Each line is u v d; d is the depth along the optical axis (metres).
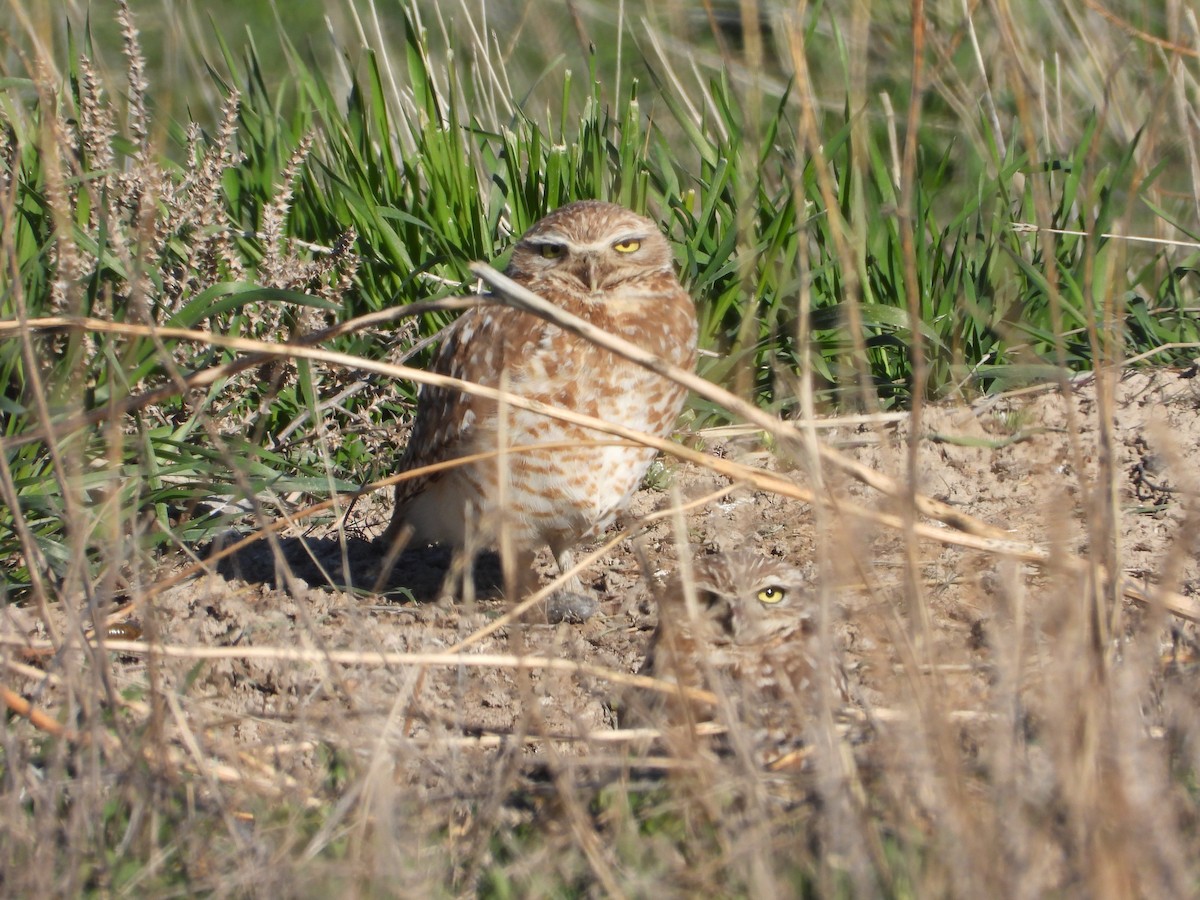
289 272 10.48
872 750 5.98
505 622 7.28
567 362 9.23
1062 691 5.52
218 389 10.01
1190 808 5.52
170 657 7.55
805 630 7.02
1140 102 13.45
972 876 4.80
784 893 5.06
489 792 5.99
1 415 9.46
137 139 10.78
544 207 12.30
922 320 11.52
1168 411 10.97
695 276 11.73
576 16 10.76
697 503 7.02
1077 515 9.40
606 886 5.16
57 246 9.43
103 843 5.72
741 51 14.78
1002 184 12.04
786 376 11.01
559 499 9.34
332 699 7.46
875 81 15.37
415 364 11.79
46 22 8.24
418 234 12.10
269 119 12.56
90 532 7.92
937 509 7.05
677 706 6.60
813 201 11.93
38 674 7.11
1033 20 14.02
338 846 5.82
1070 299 11.77
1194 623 7.75
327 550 10.38
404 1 12.95
